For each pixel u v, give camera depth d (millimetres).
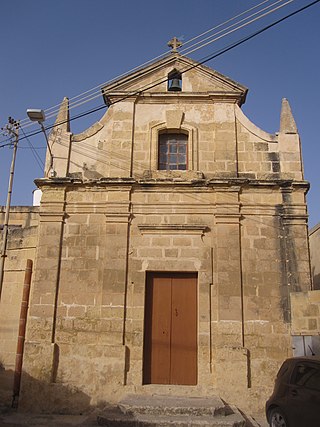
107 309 13273
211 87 15430
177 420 10422
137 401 11508
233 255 13516
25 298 14492
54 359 12953
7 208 15906
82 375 12812
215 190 14109
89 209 14273
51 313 13305
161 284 13766
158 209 14133
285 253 13555
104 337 13047
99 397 12594
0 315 15836
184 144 15258
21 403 12578
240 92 15188
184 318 13461
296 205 13906
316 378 9133
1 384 15039
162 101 15367
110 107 15438
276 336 12883
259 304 13172
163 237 13883
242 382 12430
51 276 13641
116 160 14719
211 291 13406
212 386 12555
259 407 12242
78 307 13406
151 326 13430
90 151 14953
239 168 14539
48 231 14062
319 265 19891
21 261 16219
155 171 14531
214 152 14727
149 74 15656
